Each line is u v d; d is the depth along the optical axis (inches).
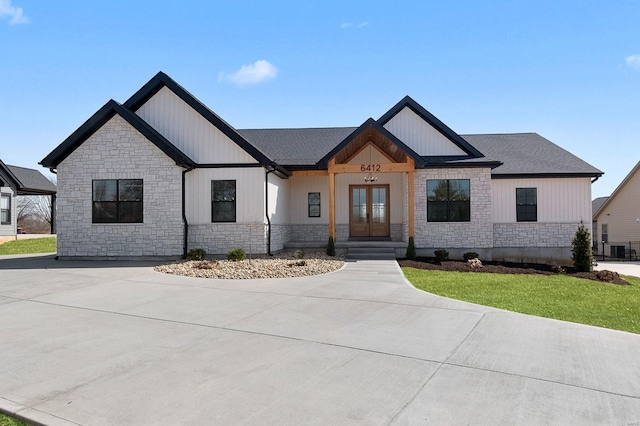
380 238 748.6
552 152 808.3
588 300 370.9
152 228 596.4
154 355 214.1
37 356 213.0
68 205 603.2
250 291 373.1
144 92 617.9
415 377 186.4
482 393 170.7
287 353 216.8
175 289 382.6
